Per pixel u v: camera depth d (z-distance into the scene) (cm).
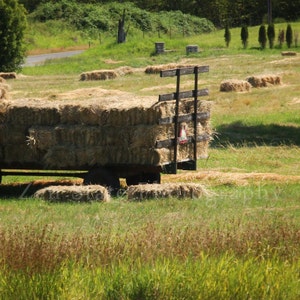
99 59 15275
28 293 2469
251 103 9025
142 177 4984
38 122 4841
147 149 4681
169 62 14325
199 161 5962
